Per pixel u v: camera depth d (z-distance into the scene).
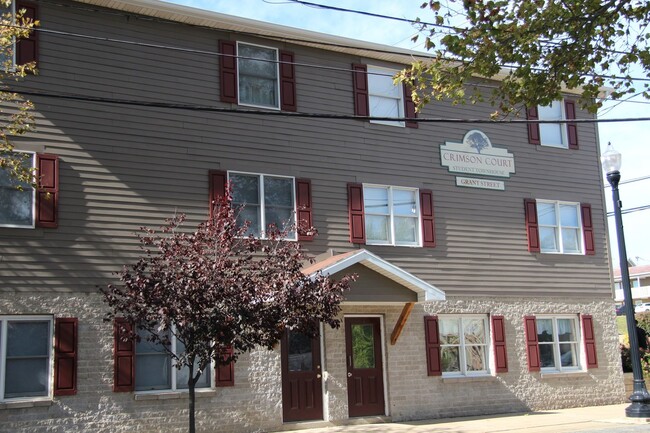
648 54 11.97
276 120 16.44
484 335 18.42
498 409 17.95
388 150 17.73
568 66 12.23
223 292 10.96
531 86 12.23
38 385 13.25
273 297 11.26
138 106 14.95
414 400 16.83
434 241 17.84
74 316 13.62
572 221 20.44
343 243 16.66
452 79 12.13
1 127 13.10
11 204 13.54
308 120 16.83
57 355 13.30
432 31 11.92
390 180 17.59
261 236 15.66
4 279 13.17
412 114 18.23
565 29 11.80
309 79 17.11
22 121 12.72
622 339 23.06
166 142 15.09
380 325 16.80
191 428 11.25
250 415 14.88
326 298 11.73
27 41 14.08
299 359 15.71
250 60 16.55
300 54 17.17
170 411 14.16
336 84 17.42
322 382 15.86
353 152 17.27
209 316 10.85
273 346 11.70
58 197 13.83
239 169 15.77
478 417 17.19
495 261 18.69
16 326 13.28
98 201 14.20
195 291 10.86
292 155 16.47
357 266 15.28
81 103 14.42
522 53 11.88
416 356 17.08
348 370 16.19
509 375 18.33
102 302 13.89
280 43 16.95
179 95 15.43
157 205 14.74
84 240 13.95
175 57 15.56
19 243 13.39
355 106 17.50
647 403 16.11
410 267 17.41
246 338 11.23
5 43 12.10
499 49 11.80
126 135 14.71
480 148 19.12
